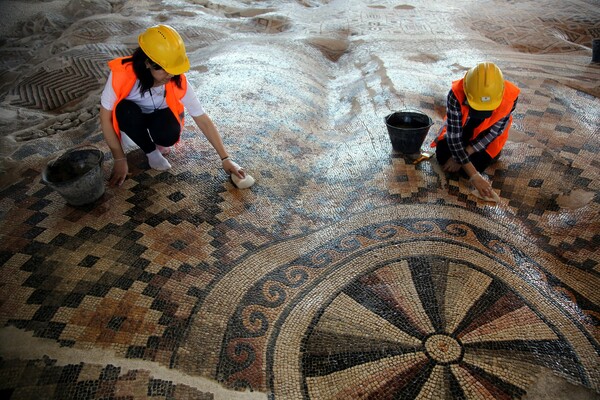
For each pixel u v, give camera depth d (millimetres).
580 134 3631
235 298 2354
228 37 6031
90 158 2938
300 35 5938
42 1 7543
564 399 1931
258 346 2137
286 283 2451
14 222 2703
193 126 3635
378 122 3863
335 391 1966
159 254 2555
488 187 2914
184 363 2043
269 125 3746
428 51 5359
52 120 3994
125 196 2922
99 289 2330
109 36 5898
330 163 3422
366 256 2609
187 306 2289
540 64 4988
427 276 2475
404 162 3348
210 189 3045
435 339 2160
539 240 2736
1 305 2229
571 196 3043
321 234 2783
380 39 5754
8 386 1909
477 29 6160
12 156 3264
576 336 2184
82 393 1889
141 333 2143
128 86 2639
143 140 2967
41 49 5926
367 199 3047
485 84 2691
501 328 2211
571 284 2457
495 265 2549
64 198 2746
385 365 2057
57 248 2543
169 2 7184
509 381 1992
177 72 2535
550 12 6637
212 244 2660
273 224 2842
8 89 4871
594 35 6129
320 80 4934
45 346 2055
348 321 2252
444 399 1925
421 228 2793
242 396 1940
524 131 3666
